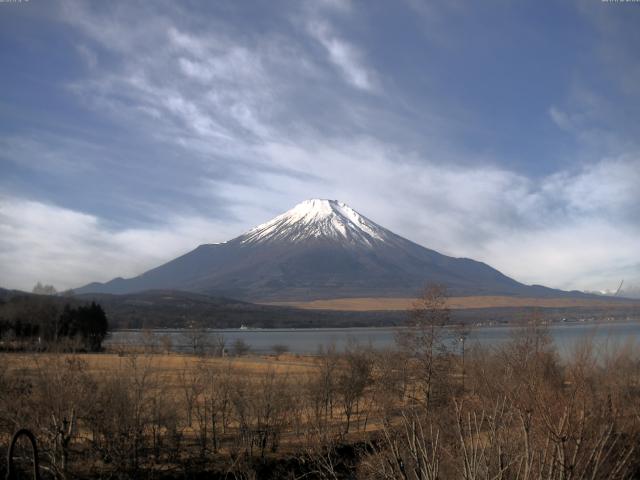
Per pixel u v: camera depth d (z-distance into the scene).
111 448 27.69
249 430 31.23
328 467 19.95
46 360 30.03
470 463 10.16
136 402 28.94
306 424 34.16
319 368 45.50
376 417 36.66
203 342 105.69
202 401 36.53
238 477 28.12
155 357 55.75
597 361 13.65
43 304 73.19
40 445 25.98
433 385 34.03
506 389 12.38
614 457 10.38
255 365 59.25
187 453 30.53
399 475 10.82
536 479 9.80
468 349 35.31
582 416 9.65
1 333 52.50
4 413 25.53
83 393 27.67
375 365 44.69
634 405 11.89
